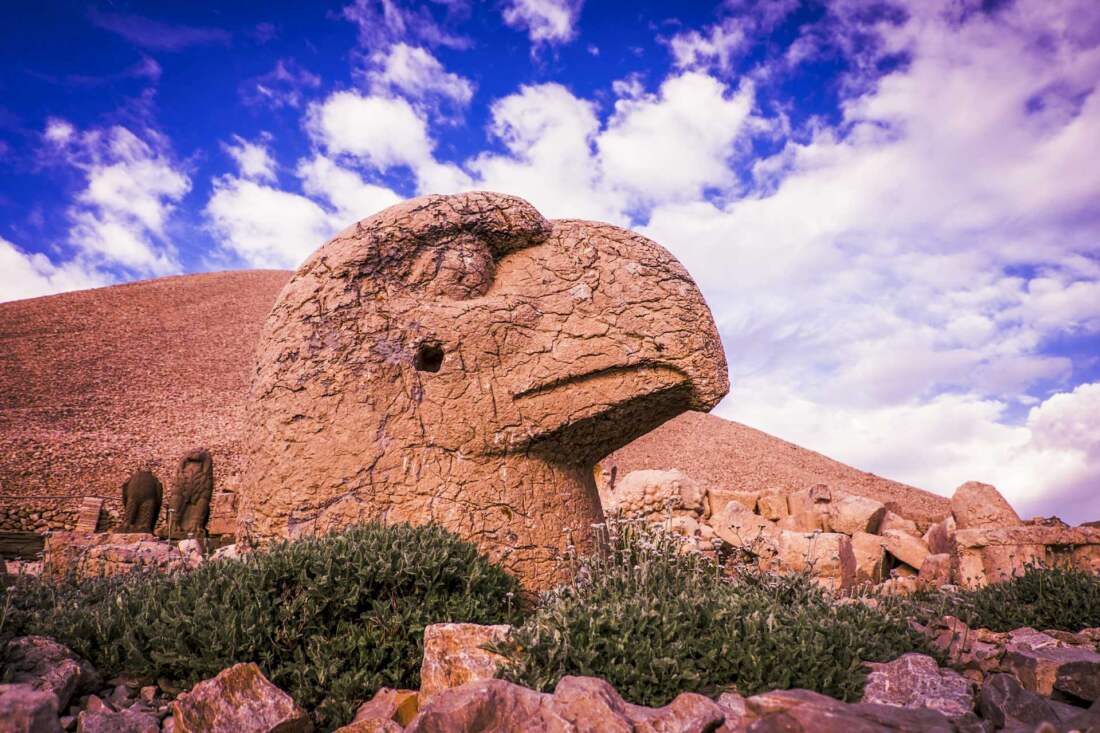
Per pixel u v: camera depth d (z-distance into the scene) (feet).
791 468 103.55
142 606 12.33
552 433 16.83
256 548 14.70
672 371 16.96
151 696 10.78
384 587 12.62
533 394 16.70
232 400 113.39
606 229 18.63
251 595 12.10
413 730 8.79
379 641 11.92
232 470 80.64
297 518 15.64
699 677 10.17
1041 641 14.55
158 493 49.44
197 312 165.27
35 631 11.60
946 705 9.95
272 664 11.51
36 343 131.03
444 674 10.54
